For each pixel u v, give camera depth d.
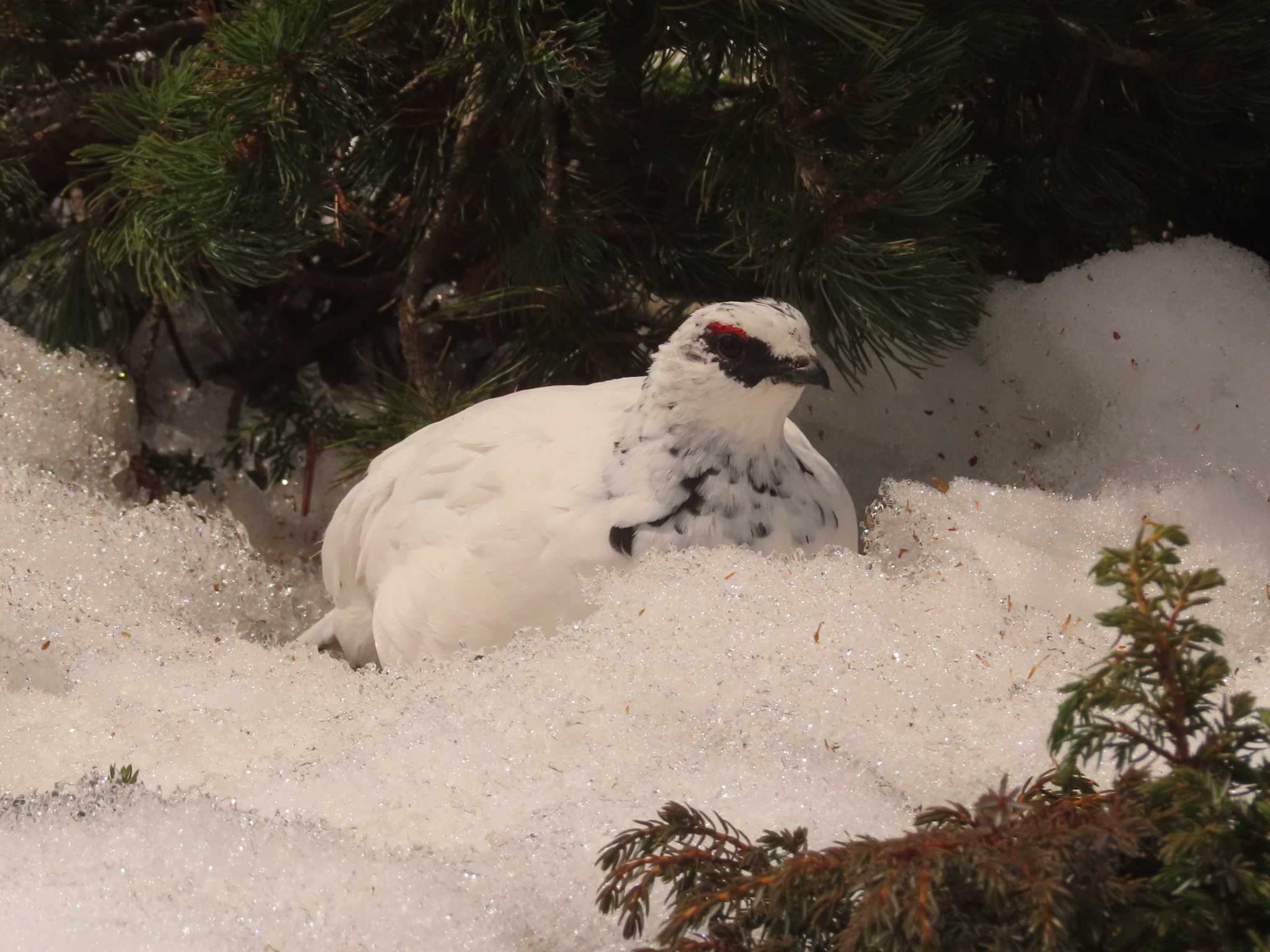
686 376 4.26
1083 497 5.50
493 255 6.23
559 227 5.70
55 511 5.45
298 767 3.76
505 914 3.06
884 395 6.08
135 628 4.90
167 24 6.26
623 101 5.82
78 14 6.05
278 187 5.34
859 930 2.42
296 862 3.17
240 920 3.01
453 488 4.61
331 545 5.12
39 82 6.16
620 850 2.84
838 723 3.69
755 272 5.97
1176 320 5.66
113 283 6.25
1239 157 5.91
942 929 2.53
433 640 4.54
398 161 6.04
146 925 2.99
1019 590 4.75
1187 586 2.63
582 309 5.96
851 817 3.24
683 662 3.92
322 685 4.53
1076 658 4.09
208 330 7.29
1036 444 5.93
